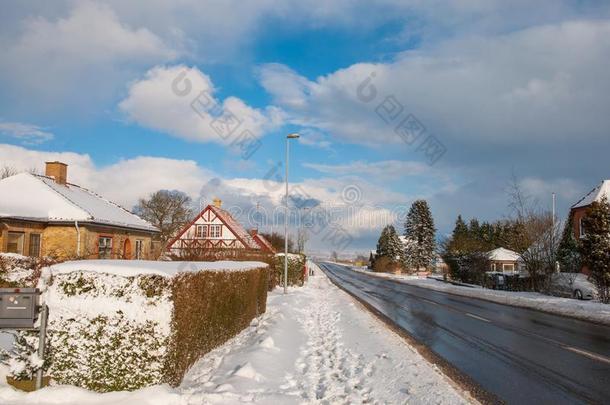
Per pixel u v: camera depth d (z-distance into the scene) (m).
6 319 6.26
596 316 17.41
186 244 23.53
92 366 6.36
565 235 35.62
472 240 47.88
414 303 23.83
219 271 9.51
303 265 36.94
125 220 28.50
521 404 6.92
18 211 23.05
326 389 7.34
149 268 6.55
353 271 80.38
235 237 40.72
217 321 9.45
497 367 9.34
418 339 12.70
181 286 6.86
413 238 75.50
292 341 11.27
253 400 6.29
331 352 10.49
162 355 6.33
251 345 9.79
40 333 6.34
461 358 10.22
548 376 8.60
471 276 44.78
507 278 36.28
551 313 19.47
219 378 7.23
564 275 29.06
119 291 6.41
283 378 7.85
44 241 24.44
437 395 7.11
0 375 6.51
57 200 24.83
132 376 6.30
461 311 20.05
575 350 11.15
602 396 7.35
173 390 6.22
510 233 38.75
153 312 6.37
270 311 15.99
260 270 14.87
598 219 24.14
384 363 9.30
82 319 6.42
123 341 6.34
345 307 20.61
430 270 75.25
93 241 25.61
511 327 15.13
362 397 6.97
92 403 5.93
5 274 7.67
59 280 6.47
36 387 6.29
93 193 31.12
